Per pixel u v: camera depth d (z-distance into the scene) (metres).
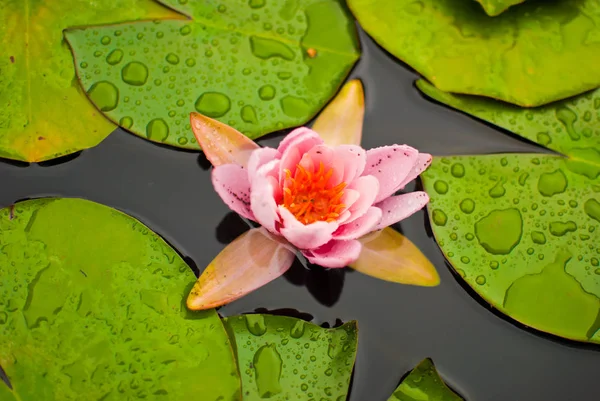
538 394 0.64
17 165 0.67
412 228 0.66
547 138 0.67
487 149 0.68
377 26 0.68
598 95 0.68
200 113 0.66
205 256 0.65
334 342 0.64
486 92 0.67
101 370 0.62
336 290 0.66
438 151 0.68
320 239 0.62
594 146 0.67
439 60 0.68
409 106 0.69
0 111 0.66
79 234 0.64
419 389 0.64
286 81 0.67
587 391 0.65
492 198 0.66
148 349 0.63
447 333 0.65
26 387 0.62
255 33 0.68
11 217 0.64
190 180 0.67
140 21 0.67
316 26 0.69
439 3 0.69
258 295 0.65
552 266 0.65
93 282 0.63
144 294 0.64
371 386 0.64
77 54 0.67
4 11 0.67
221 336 0.63
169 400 0.62
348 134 0.66
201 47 0.67
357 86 0.67
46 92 0.66
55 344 0.63
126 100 0.66
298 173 0.64
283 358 0.63
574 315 0.65
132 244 0.64
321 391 0.63
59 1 0.67
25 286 0.63
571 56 0.68
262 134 0.66
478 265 0.65
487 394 0.64
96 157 0.67
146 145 0.67
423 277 0.65
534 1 0.69
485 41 0.68
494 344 0.65
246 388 0.63
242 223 0.66
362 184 0.64
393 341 0.65
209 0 0.68
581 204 0.66
